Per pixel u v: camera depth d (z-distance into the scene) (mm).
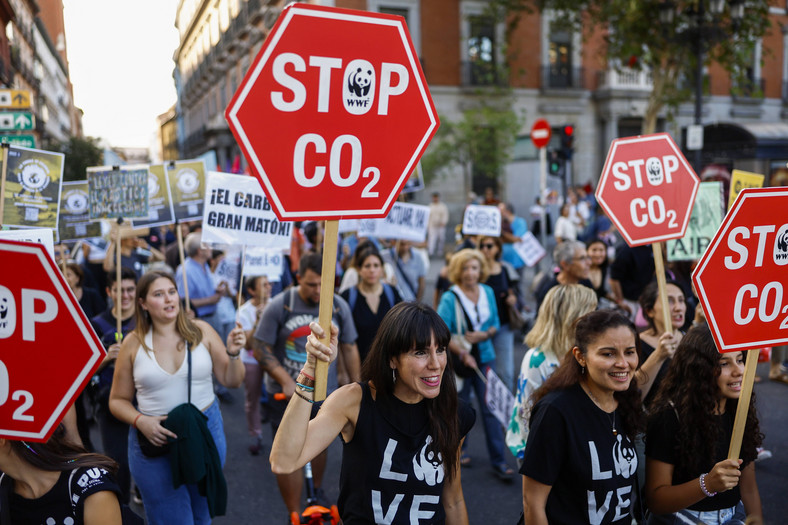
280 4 23188
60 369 1624
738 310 2295
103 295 7703
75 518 1821
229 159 36000
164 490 3125
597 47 26141
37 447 1830
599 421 2330
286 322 4066
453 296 4918
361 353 4680
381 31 1933
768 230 2309
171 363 3207
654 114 16656
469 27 23969
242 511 4480
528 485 2336
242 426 6281
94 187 4773
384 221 7137
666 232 3488
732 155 17188
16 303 1605
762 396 6484
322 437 2010
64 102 66750
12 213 4312
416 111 2012
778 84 29578
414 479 2078
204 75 42375
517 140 23281
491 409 4668
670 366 2559
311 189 1867
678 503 2400
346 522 2127
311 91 1852
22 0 35500
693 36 12805
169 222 5223
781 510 4207
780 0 28688
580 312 3279
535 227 18656
